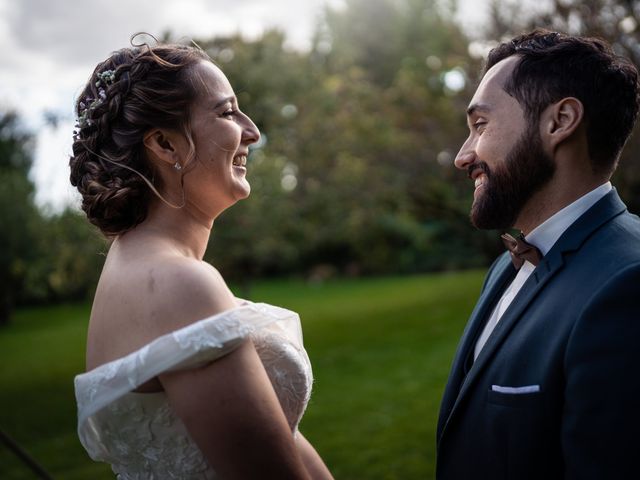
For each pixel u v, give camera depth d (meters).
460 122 8.89
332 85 10.28
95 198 1.19
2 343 12.75
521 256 1.38
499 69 1.36
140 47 1.27
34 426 6.34
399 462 4.34
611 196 1.32
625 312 1.10
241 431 1.04
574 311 1.18
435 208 10.38
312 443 4.93
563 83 1.28
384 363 7.89
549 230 1.34
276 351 1.26
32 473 4.88
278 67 8.81
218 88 1.24
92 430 1.20
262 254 9.01
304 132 9.57
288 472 1.06
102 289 1.20
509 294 1.49
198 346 1.03
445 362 7.57
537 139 1.30
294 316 1.29
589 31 5.45
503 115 1.33
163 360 1.04
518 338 1.27
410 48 17.78
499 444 1.23
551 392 1.17
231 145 1.22
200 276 1.12
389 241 18.53
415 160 9.86
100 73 1.27
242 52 8.34
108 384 1.08
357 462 4.41
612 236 1.24
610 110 1.27
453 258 16.92
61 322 15.20
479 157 1.36
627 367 1.07
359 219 10.70
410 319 10.99
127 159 1.21
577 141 1.29
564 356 1.16
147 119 1.19
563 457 1.14
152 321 1.09
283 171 9.73
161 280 1.10
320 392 6.63
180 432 1.14
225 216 8.41
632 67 1.31
